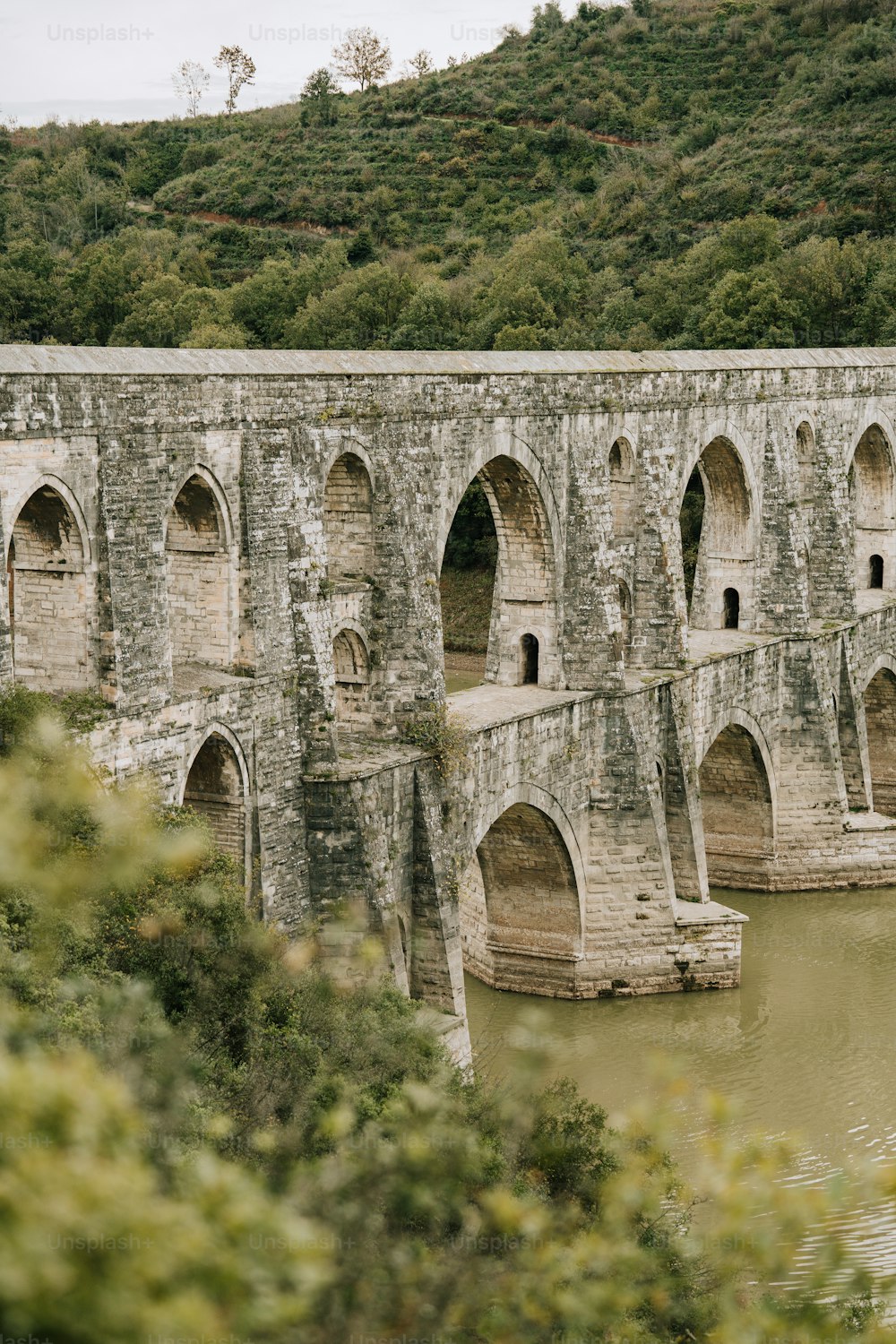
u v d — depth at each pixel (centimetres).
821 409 9025
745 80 19912
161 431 5191
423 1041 4684
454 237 18062
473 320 15112
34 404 4731
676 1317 3027
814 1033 6938
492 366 6881
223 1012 4325
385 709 6225
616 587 7344
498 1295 2730
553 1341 2769
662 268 15562
